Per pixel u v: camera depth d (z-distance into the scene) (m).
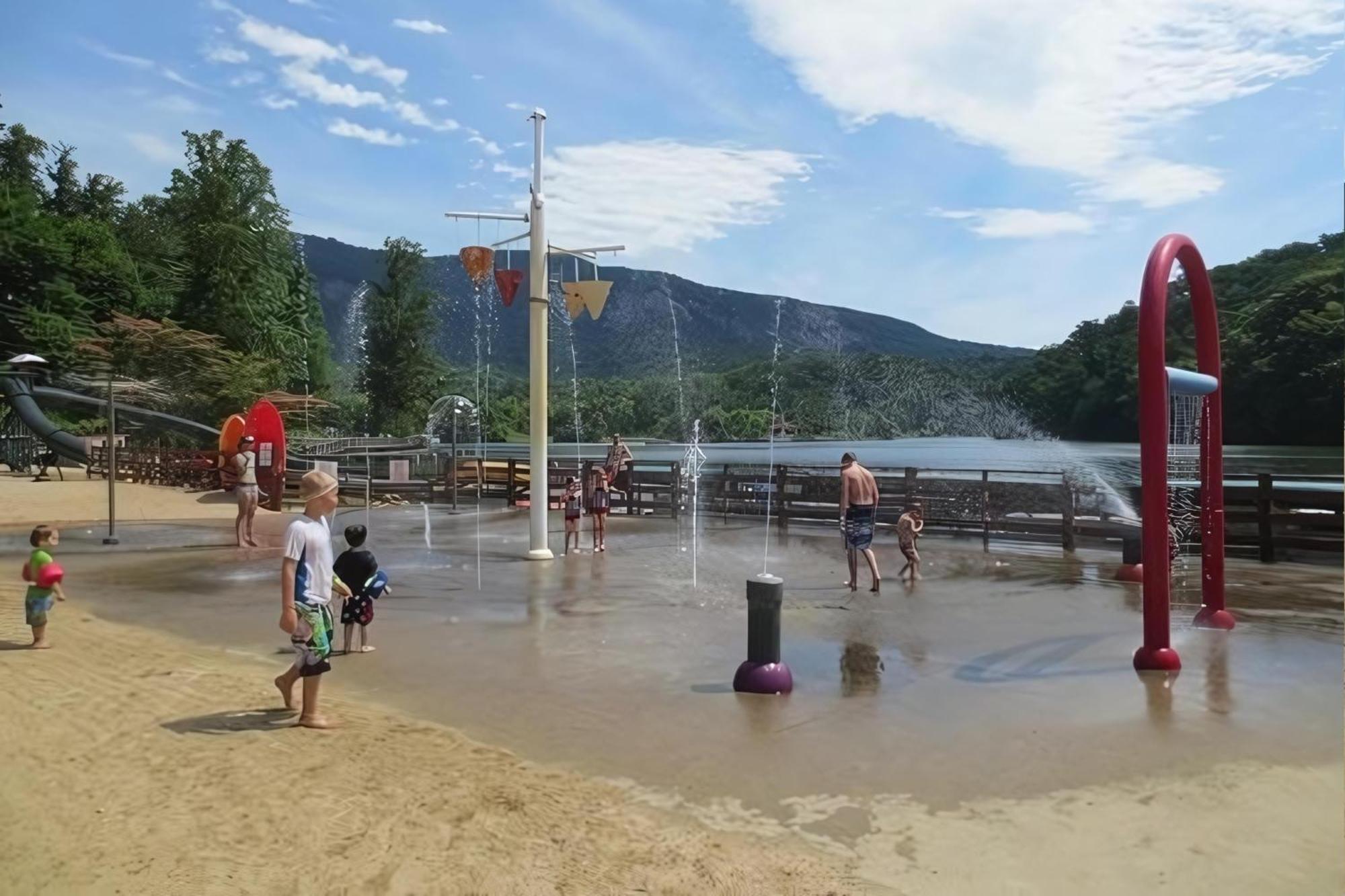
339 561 7.94
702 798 4.79
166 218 67.69
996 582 11.87
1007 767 5.25
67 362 45.03
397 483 24.47
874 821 4.52
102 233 55.72
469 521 19.78
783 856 4.13
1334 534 13.58
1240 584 11.97
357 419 68.94
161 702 6.19
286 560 5.63
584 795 4.79
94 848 3.96
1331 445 58.97
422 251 73.19
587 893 3.73
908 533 11.95
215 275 52.16
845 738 5.73
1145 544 7.54
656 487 20.83
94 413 40.88
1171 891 3.85
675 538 16.75
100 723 5.70
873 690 6.82
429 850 4.05
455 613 9.68
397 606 10.09
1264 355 60.00
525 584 11.58
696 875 3.92
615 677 7.15
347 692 6.71
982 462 42.50
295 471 27.17
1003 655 7.89
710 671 7.34
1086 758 5.39
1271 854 4.19
